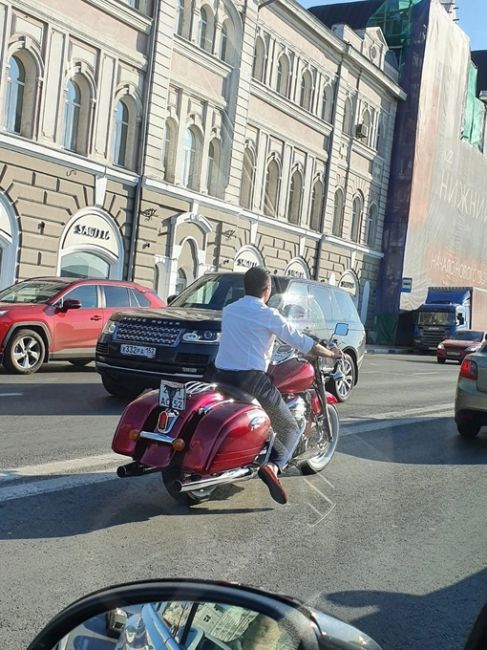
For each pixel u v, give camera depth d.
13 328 12.51
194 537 4.85
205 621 1.91
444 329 41.81
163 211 27.12
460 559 4.81
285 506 5.73
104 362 9.70
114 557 4.37
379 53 42.59
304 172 36.88
